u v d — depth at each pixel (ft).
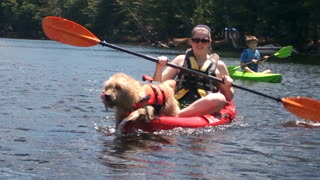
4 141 24.40
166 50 122.01
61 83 37.09
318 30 113.70
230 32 130.00
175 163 23.21
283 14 111.24
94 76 42.09
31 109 28.71
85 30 28.60
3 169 22.43
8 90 33.17
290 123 28.14
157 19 159.22
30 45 127.13
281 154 24.21
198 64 28.32
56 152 23.68
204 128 26.71
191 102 27.99
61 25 28.68
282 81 43.19
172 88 27.17
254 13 117.39
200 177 22.40
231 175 22.58
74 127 26.27
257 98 33.86
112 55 86.22
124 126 25.63
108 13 194.49
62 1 220.64
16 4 221.46
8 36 224.94
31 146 24.08
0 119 26.81
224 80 28.04
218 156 23.88
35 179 21.98
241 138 25.73
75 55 81.51
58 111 28.63
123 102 25.61
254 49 45.29
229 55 100.99
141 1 173.06
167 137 25.49
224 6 123.13
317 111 28.50
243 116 29.12
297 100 28.66
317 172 22.93
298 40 114.32
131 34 192.24
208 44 28.32
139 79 42.01
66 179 22.02
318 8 101.86
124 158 23.41
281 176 22.62
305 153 24.36
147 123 25.93
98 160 23.21
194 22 142.51
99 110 29.17
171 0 154.92
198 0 148.25
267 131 26.81
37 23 219.61
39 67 49.44
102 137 25.23
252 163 23.43
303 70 59.31
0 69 44.19
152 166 22.94
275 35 125.29
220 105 27.63
